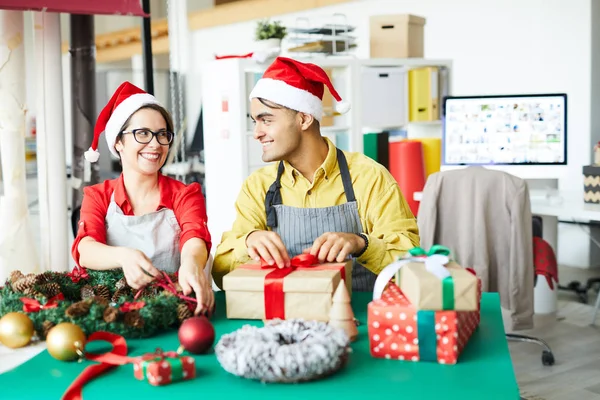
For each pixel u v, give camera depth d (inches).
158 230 72.0
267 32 182.7
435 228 139.3
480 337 55.9
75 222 149.8
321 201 78.0
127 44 404.5
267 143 73.9
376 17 193.8
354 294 70.8
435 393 44.8
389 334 50.9
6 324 55.9
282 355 45.7
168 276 64.3
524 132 167.0
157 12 395.9
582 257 221.6
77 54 146.5
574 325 165.0
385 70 189.5
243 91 164.2
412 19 193.3
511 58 227.1
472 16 236.1
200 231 69.9
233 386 46.6
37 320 56.8
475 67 237.5
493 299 68.1
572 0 210.7
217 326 59.9
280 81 72.1
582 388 127.6
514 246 133.6
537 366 139.4
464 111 169.2
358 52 269.9
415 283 50.1
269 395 45.0
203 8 374.6
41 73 107.8
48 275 65.6
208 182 174.7
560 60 215.0
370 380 47.1
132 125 69.0
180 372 47.4
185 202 72.8
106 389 46.4
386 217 76.5
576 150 214.1
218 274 74.6
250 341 47.1
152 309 56.8
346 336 48.6
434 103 195.5
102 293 64.7
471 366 49.4
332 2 277.4
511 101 166.9
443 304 49.5
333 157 77.8
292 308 58.5
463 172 135.9
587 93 210.1
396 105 191.9
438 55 248.4
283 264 62.6
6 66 102.0
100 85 313.4
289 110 72.7
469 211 135.7
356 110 182.2
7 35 101.6
